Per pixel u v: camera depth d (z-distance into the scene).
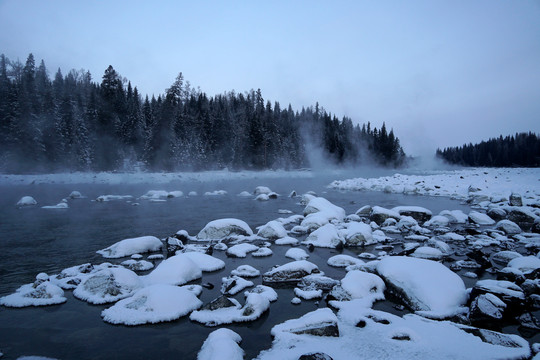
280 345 4.69
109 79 59.44
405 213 15.84
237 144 63.09
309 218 13.58
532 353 4.43
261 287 6.94
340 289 6.56
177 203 22.34
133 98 67.75
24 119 43.12
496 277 7.81
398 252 9.53
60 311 5.97
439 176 40.75
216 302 5.94
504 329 5.36
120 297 6.49
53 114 47.00
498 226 13.50
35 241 11.28
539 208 17.97
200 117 64.25
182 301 6.02
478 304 5.60
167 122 53.59
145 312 5.70
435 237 12.06
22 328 5.33
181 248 10.04
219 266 8.52
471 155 114.00
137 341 4.95
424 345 4.56
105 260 9.16
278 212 18.06
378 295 6.63
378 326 5.22
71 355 4.55
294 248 10.12
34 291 6.53
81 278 7.39
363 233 11.22
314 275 7.58
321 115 102.12
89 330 5.27
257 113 68.50
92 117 52.06
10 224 14.32
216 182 45.78
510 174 40.25
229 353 4.16
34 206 20.38
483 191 25.77
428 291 6.22
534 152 91.25
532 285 6.65
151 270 8.35
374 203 22.12
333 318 5.15
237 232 11.91
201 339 5.02
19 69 93.62
